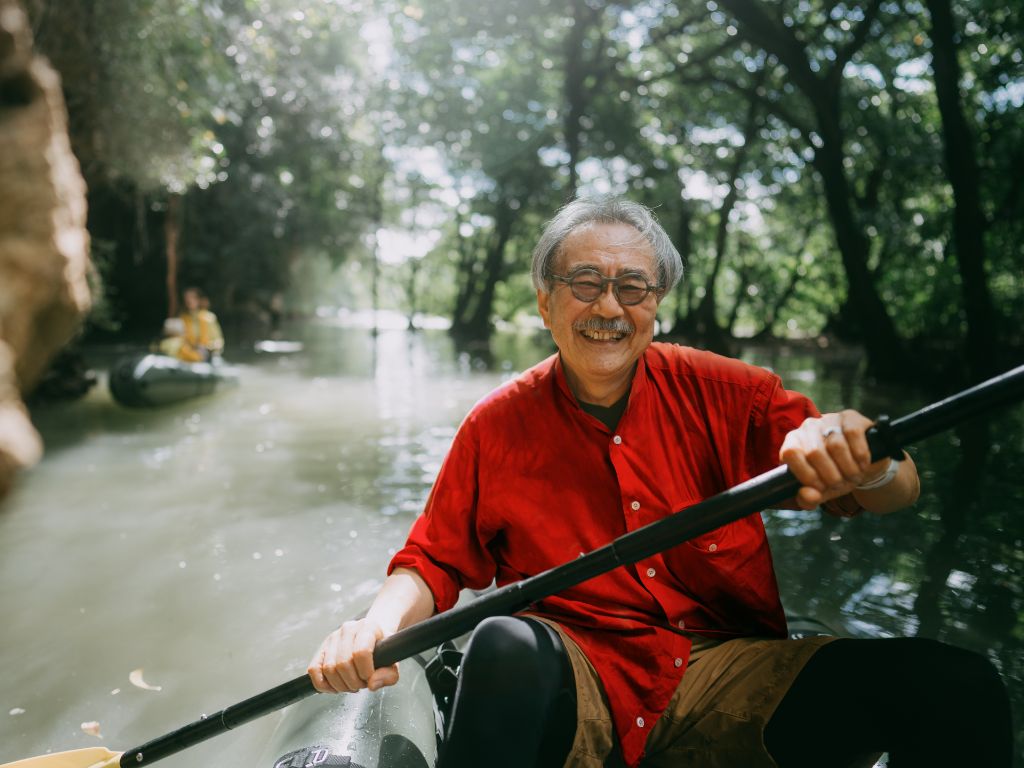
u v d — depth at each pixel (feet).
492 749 4.58
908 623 9.61
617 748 5.49
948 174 35.14
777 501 4.34
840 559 11.91
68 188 18.47
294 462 18.81
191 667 8.72
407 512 14.55
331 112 58.23
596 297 5.27
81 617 10.04
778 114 43.42
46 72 17.98
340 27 46.11
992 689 4.59
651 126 63.05
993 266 46.70
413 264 102.06
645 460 5.45
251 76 36.29
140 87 27.43
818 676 5.01
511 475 5.61
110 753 6.26
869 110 50.11
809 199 63.87
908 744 4.76
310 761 5.27
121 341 53.36
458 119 63.26
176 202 52.26
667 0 46.37
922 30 42.57
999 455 19.47
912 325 54.80
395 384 34.94
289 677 8.46
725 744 5.26
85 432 22.62
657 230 5.54
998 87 42.19
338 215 73.10
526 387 5.75
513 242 96.53
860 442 4.14
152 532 13.37
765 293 77.10
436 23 49.57
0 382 16.05
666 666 5.26
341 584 11.02
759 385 5.49
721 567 5.40
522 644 4.74
